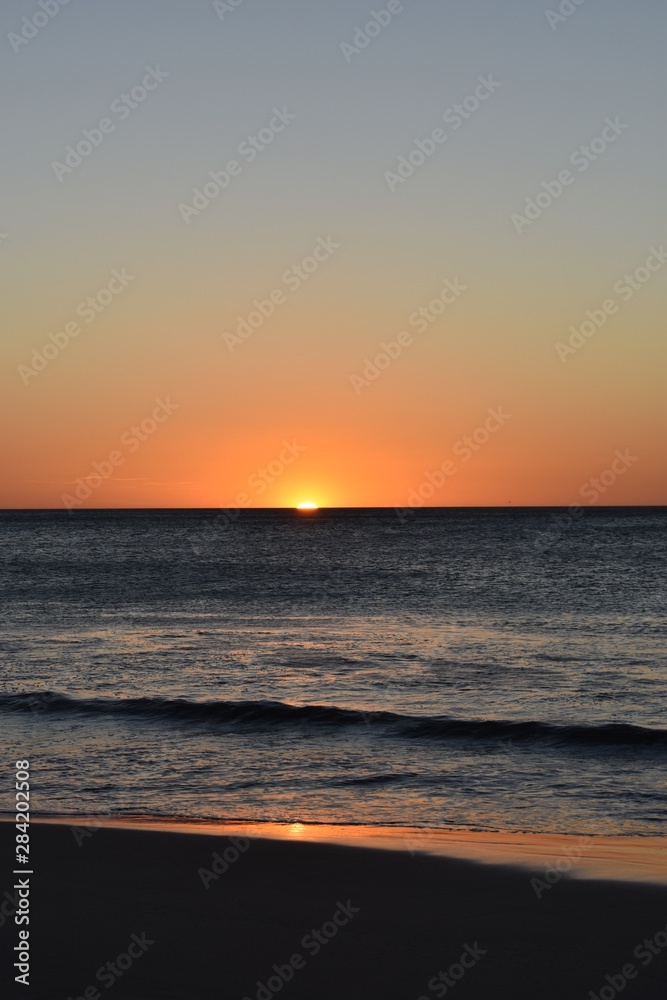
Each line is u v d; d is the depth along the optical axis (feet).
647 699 65.51
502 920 24.47
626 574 183.32
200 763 47.55
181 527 524.11
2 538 381.81
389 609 126.93
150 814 37.88
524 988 20.38
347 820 37.11
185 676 75.41
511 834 34.65
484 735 53.93
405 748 51.13
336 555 263.90
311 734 54.54
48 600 141.69
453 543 325.01
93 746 51.26
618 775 45.32
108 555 269.44
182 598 144.97
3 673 77.00
